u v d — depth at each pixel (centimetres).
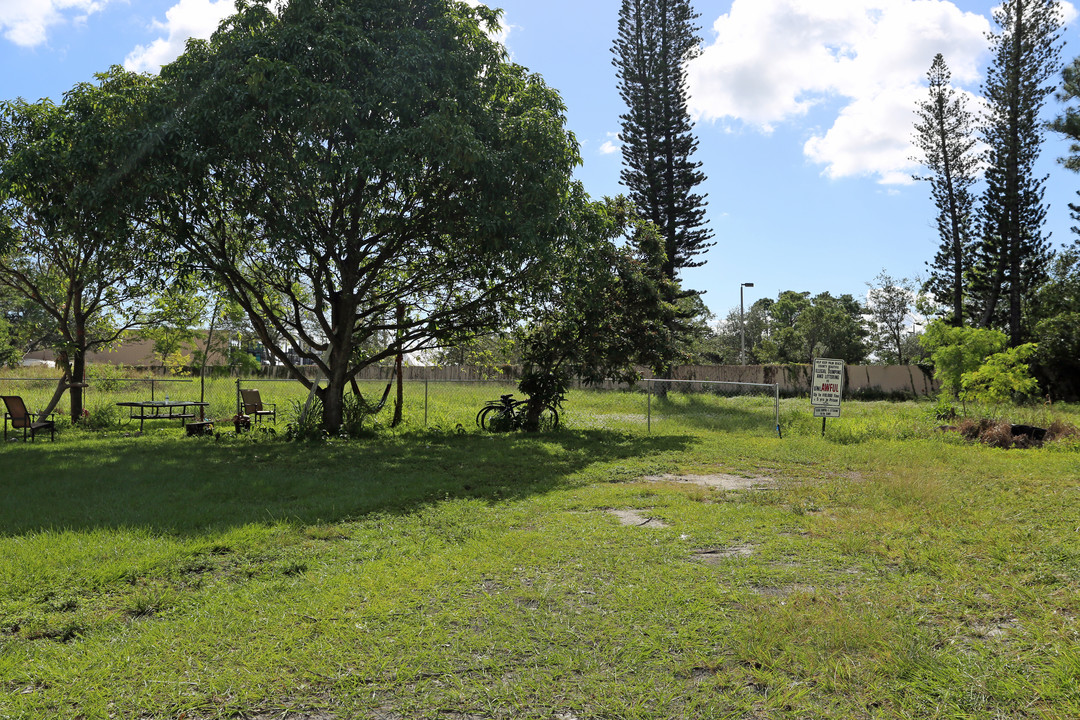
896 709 274
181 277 1328
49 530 576
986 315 3309
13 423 1348
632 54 3347
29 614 387
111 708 284
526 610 392
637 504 709
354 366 1606
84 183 1175
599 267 1491
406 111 1195
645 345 1633
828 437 1388
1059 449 1162
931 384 3266
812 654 321
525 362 1719
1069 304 3058
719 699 285
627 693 292
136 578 455
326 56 1157
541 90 1425
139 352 4547
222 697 294
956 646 336
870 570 466
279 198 1218
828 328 5456
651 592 418
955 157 3369
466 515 657
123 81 1311
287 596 419
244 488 788
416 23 1312
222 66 1167
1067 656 311
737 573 457
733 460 1065
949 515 625
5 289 1917
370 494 760
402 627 367
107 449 1193
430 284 1556
